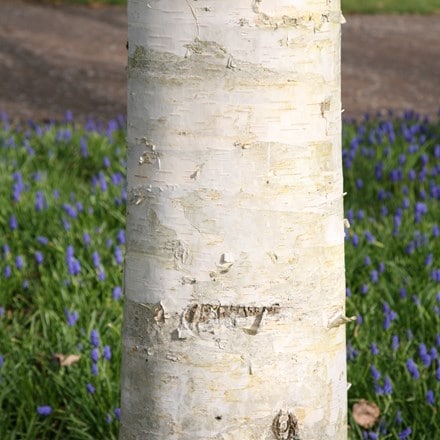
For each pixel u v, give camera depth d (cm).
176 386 313
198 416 313
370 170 877
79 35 1897
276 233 302
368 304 613
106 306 603
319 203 308
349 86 1512
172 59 295
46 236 732
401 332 582
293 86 296
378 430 476
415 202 798
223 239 301
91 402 503
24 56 1684
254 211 299
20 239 725
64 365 542
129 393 327
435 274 613
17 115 1273
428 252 679
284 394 312
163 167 302
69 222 736
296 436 316
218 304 305
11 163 884
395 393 511
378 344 560
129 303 321
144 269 312
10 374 536
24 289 666
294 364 312
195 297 306
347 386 354
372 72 1623
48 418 506
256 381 310
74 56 1697
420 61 1723
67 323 579
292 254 305
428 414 492
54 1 2239
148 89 302
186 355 310
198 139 297
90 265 672
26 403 514
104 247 695
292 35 292
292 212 303
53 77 1529
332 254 316
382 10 2234
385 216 771
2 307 636
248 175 298
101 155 936
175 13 292
